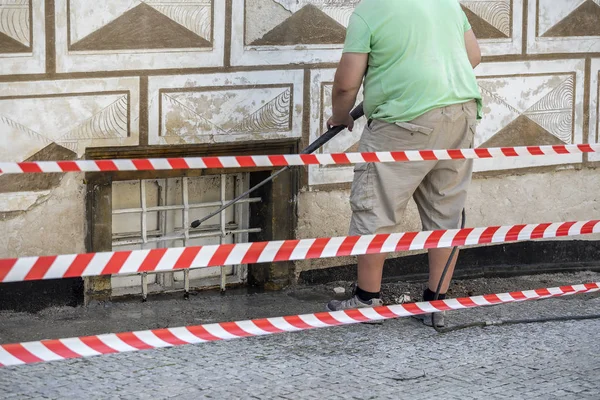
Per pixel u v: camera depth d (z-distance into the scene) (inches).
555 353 245.6
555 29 341.1
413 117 251.6
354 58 253.3
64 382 216.2
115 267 187.8
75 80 268.1
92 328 263.1
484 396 213.9
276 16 294.5
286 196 305.0
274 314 284.4
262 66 294.0
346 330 261.0
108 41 271.0
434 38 253.0
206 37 284.5
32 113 263.7
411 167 255.6
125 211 286.8
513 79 336.5
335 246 215.9
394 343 251.3
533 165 343.3
